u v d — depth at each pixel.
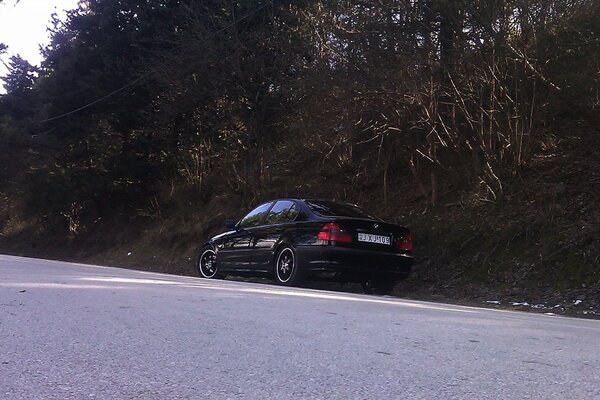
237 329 5.91
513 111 14.23
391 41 14.16
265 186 20.53
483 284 12.39
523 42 13.02
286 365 4.67
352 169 18.55
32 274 10.49
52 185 27.17
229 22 19.14
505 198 14.08
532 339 6.16
